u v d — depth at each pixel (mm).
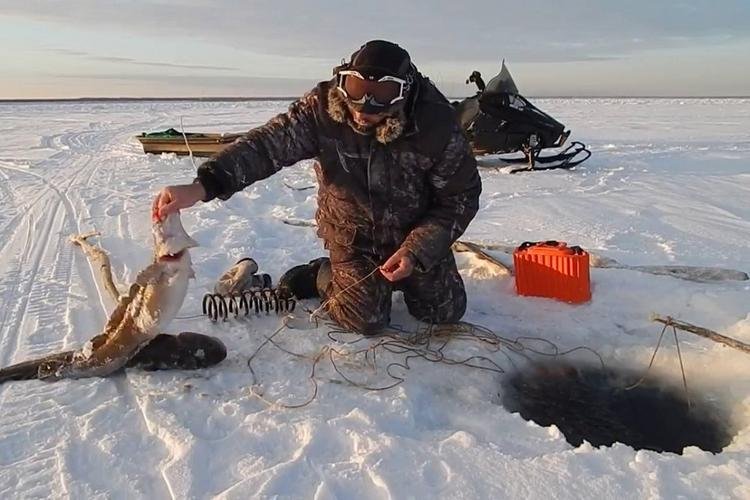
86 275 5246
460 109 11125
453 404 3176
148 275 3176
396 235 3717
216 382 3291
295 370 3432
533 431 2904
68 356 3463
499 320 4129
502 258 5074
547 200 8031
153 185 10086
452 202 3576
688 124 21734
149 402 3074
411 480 2492
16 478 2576
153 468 2637
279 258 5422
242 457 2670
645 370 3633
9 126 26094
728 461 2580
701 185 8828
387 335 3824
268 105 55844
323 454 2682
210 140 13531
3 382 3344
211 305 4086
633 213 7121
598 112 31578
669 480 2455
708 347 3678
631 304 4242
